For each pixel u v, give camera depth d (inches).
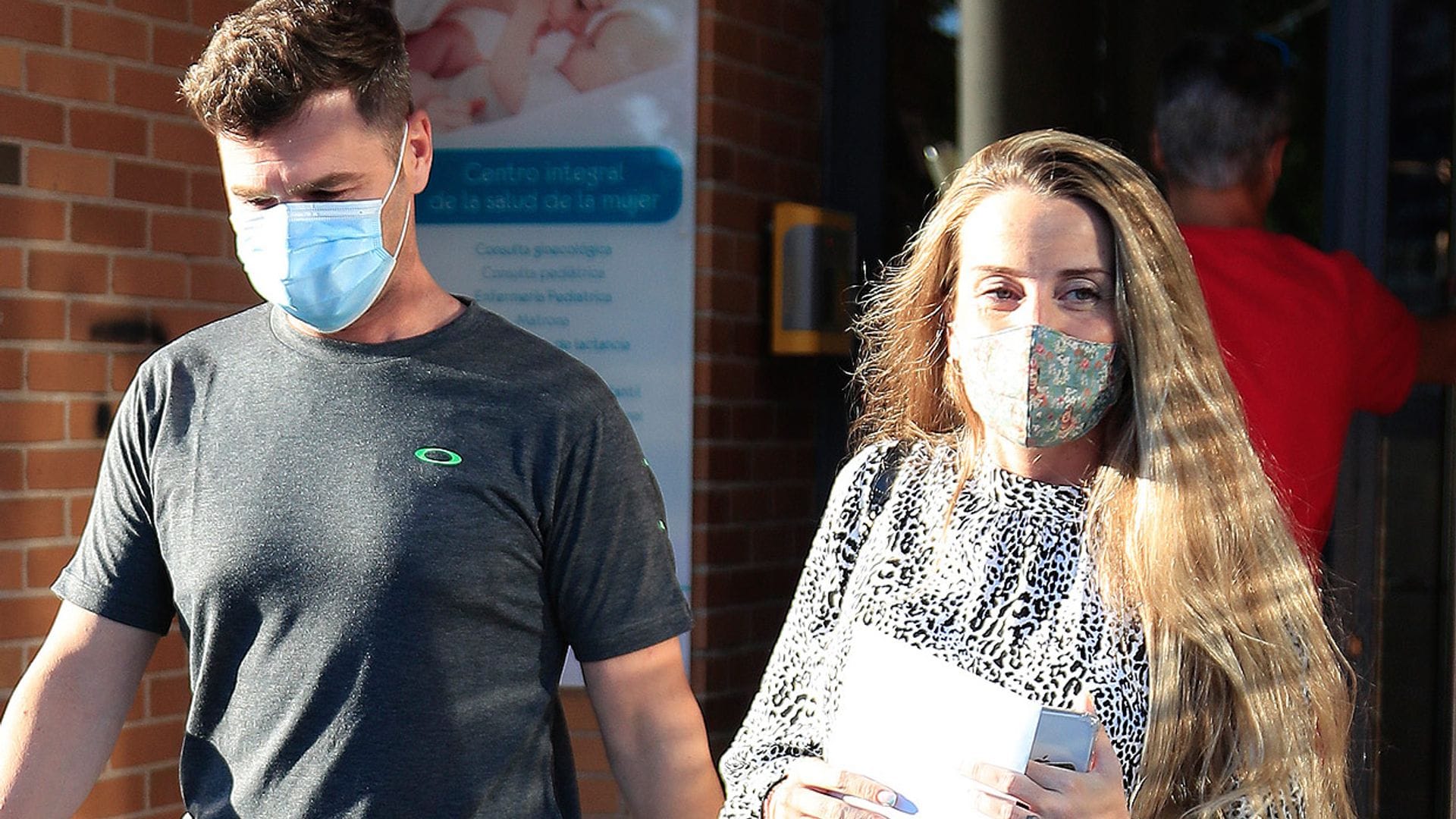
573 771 92.9
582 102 155.3
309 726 83.8
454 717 83.8
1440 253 146.1
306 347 88.6
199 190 151.1
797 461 170.7
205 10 151.0
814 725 84.2
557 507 86.9
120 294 145.3
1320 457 121.7
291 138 84.8
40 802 87.0
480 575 84.4
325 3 86.1
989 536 80.7
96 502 91.0
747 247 160.2
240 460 86.3
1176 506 76.3
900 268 91.5
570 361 90.4
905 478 86.5
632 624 88.6
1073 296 79.0
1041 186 79.7
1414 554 145.4
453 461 85.0
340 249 85.3
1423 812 145.2
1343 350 122.6
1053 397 78.3
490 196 157.1
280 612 84.3
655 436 154.5
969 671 77.7
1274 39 152.0
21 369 138.7
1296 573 78.5
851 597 84.3
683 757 89.8
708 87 153.5
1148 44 159.3
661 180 154.1
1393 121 147.3
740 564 160.1
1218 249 123.3
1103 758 71.5
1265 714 75.0
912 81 169.9
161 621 90.7
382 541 83.4
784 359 167.5
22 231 138.6
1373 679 145.3
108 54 143.9
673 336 154.1
